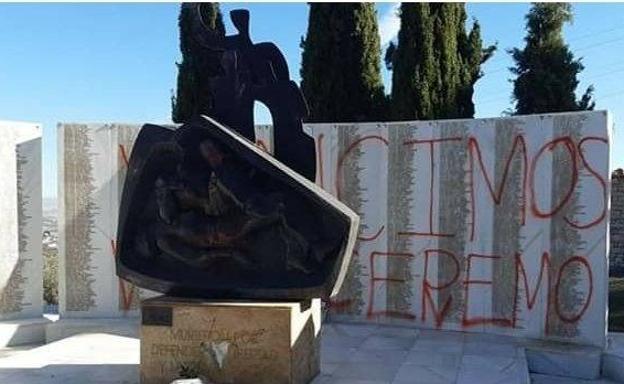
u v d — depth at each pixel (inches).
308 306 211.5
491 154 299.7
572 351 269.3
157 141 218.7
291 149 220.4
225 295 208.5
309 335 212.7
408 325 315.6
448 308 308.2
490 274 300.8
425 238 312.8
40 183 330.0
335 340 283.4
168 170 220.1
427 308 312.3
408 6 445.7
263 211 199.6
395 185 317.4
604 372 268.1
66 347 267.0
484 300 301.9
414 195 314.2
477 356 255.0
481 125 301.4
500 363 244.5
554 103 616.4
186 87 481.1
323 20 472.4
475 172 303.0
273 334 194.2
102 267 334.3
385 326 315.6
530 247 292.5
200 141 211.8
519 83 643.5
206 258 211.6
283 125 221.3
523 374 229.0
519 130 293.7
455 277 307.1
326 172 327.3
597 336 278.1
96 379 215.0
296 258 198.7
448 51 452.4
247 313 195.8
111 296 335.3
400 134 316.5
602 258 276.7
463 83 472.1
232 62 225.0
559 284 286.2
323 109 472.1
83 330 313.0
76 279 333.1
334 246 195.0
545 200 288.8
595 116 276.7
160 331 201.3
